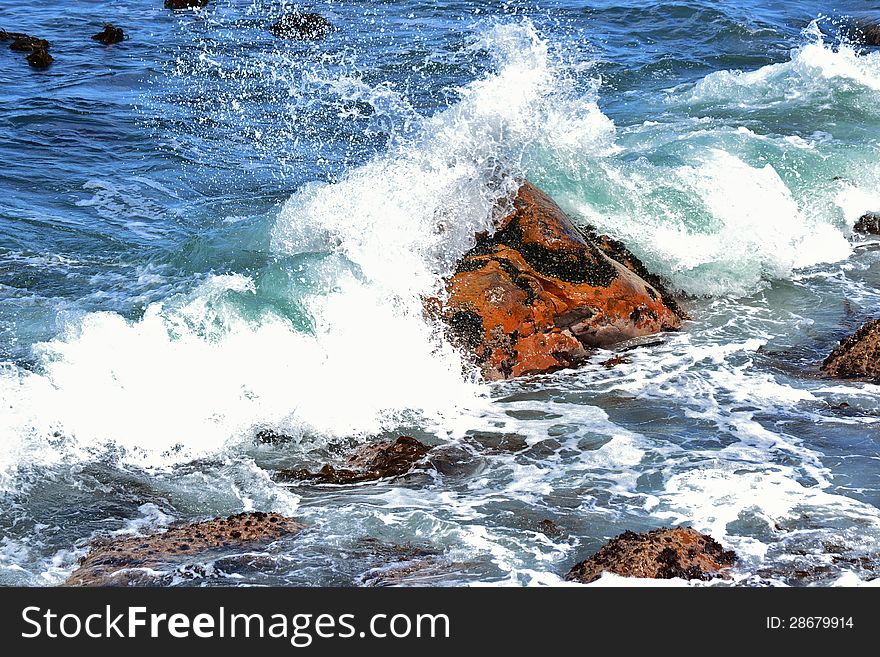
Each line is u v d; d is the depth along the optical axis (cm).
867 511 830
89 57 2309
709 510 834
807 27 2622
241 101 1983
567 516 835
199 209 1488
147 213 1468
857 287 1304
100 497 870
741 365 1102
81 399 963
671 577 737
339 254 1116
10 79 2108
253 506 864
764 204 1362
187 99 1991
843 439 949
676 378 1073
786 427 974
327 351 1038
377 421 994
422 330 1072
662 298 1216
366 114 1916
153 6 2828
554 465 919
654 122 1834
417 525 825
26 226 1396
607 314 1142
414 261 1117
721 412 1005
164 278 1261
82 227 1408
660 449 939
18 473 889
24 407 954
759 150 1529
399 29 2508
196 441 952
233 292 1059
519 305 1106
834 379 1068
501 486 887
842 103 1891
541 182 1298
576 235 1193
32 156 1662
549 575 754
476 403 1031
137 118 1867
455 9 2688
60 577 765
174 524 838
